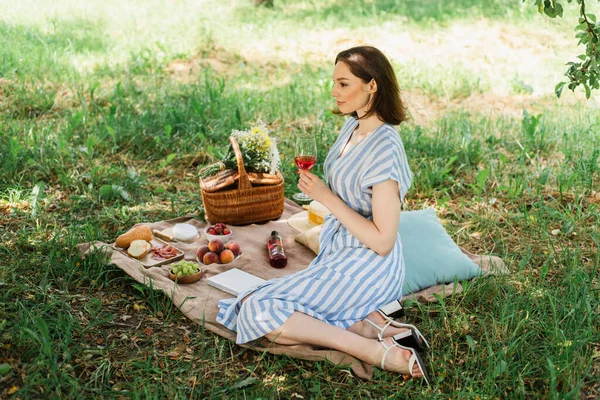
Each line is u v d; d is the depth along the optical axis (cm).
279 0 1303
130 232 443
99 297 391
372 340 334
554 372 306
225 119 675
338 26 1105
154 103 715
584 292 383
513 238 479
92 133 632
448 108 748
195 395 315
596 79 418
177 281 403
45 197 514
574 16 1116
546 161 605
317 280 343
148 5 1216
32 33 940
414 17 1151
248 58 933
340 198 349
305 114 718
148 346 349
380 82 329
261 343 348
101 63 861
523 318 371
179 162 601
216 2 1279
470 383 319
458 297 398
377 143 333
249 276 411
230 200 480
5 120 643
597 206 502
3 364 305
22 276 395
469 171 587
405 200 544
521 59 934
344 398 316
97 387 313
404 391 319
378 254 345
